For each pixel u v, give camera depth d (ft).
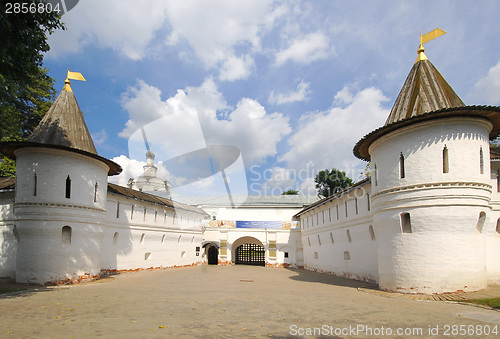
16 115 73.72
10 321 31.81
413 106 54.03
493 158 62.69
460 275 46.65
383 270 54.54
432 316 34.73
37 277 59.98
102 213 71.26
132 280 74.23
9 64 42.16
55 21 45.03
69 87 73.67
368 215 73.41
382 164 55.36
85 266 66.08
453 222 47.44
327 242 103.04
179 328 29.73
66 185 64.54
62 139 65.26
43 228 60.64
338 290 59.41
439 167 48.65
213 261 153.28
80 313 35.81
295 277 90.43
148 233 104.58
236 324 31.53
